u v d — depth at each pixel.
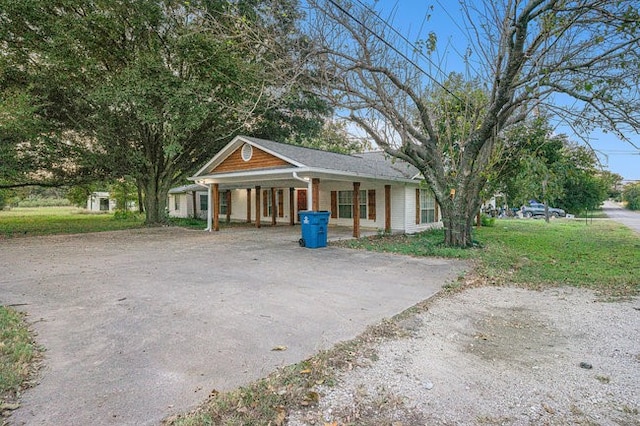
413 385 2.88
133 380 2.87
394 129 11.09
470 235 10.95
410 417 2.46
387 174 14.16
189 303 4.94
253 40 9.55
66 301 5.01
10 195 25.67
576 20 7.07
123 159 15.77
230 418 2.38
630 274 6.97
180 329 3.97
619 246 11.24
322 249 10.22
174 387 2.76
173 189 26.06
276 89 10.16
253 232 14.94
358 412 2.51
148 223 18.00
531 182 9.11
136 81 12.80
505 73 8.16
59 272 6.95
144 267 7.49
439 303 5.18
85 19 12.61
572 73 7.94
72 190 25.05
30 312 4.51
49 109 13.88
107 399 2.59
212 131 16.56
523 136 11.41
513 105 8.94
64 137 14.64
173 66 14.28
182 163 18.16
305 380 2.88
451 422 2.41
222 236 13.43
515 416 2.48
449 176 10.81
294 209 19.17
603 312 4.80
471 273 7.17
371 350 3.53
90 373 2.97
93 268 7.36
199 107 13.29
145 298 5.18
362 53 9.84
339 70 9.70
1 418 2.33
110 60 14.25
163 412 2.44
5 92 12.91
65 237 13.15
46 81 13.13
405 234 14.66
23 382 2.79
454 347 3.65
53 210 39.31
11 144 12.09
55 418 2.35
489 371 3.14
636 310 4.86
